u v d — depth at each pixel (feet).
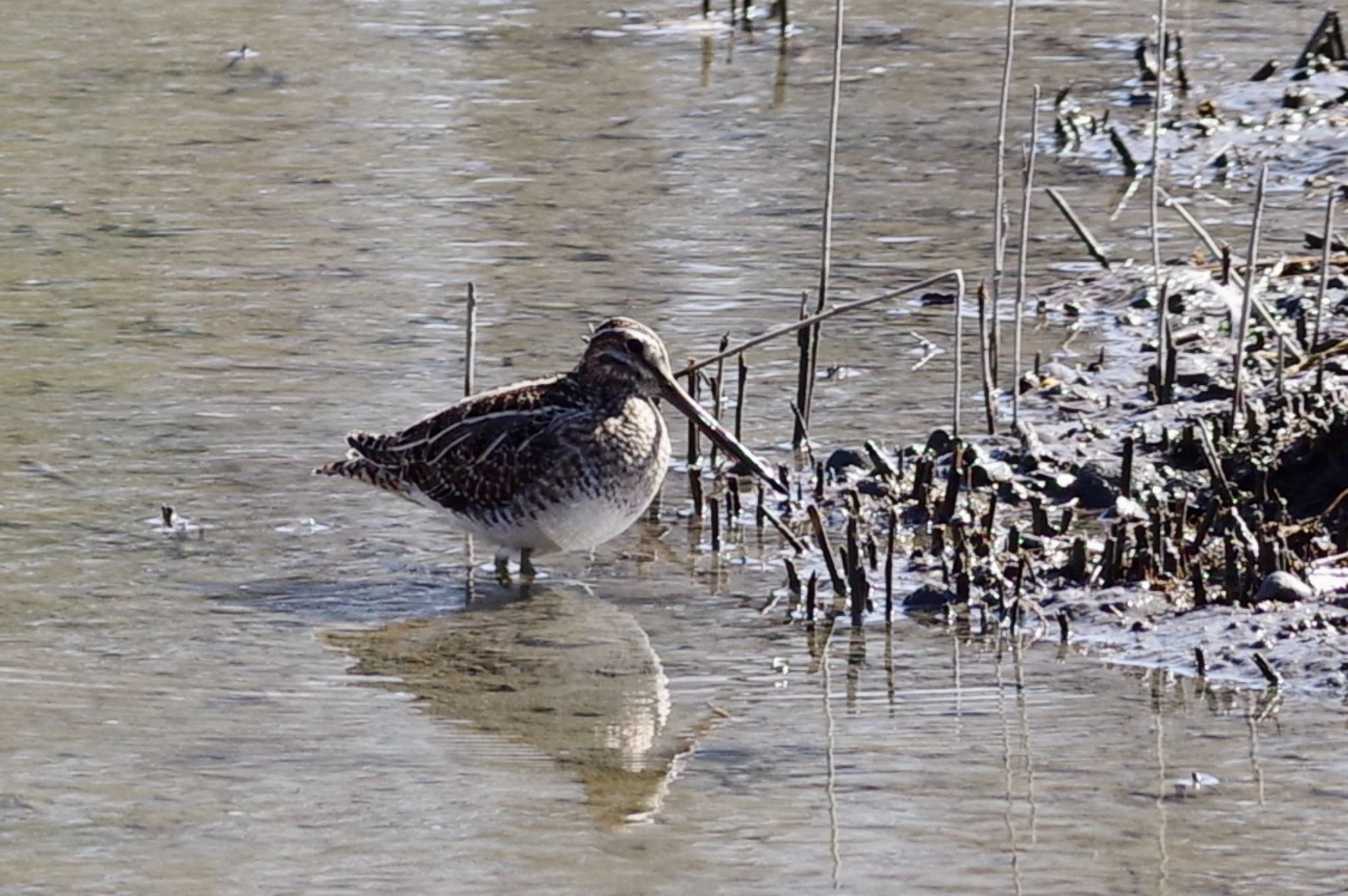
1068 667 36.42
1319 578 39.14
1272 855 29.35
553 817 30.96
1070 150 77.46
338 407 50.72
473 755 33.19
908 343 56.08
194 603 39.73
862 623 38.83
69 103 83.66
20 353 54.60
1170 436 46.91
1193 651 36.73
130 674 36.27
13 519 43.70
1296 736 33.27
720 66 91.61
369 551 42.91
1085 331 56.49
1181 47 86.84
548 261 63.46
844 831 30.37
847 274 61.98
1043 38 96.22
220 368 53.57
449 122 81.51
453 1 104.83
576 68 90.99
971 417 49.85
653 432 41.65
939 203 70.33
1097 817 30.63
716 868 29.32
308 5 103.14
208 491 45.65
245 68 90.22
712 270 62.39
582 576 41.70
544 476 40.78
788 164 75.46
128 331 56.59
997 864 29.27
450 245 65.16
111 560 41.78
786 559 41.91
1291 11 100.22
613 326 41.55
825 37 97.25
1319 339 52.70
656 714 34.73
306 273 62.18
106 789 31.73
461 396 51.44
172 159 75.61
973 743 33.35
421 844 30.07
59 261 63.21
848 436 48.83
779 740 33.60
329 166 74.95
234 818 30.83
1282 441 45.42
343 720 34.50
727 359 54.24
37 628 38.24
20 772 32.27
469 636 38.37
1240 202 69.56
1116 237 65.62
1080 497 44.62
